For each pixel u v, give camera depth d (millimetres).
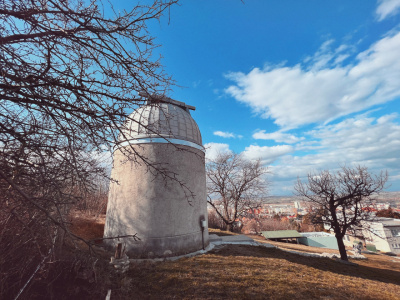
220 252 10664
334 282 8328
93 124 3867
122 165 10734
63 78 3475
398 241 34906
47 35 3303
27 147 3031
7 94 3193
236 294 6473
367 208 15289
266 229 45219
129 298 5887
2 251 3891
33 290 4516
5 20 3096
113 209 10484
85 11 3408
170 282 7031
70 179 3600
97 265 6711
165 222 9820
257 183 25219
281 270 8805
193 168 11297
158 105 4344
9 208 3510
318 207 17422
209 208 31766
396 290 8688
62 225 2736
